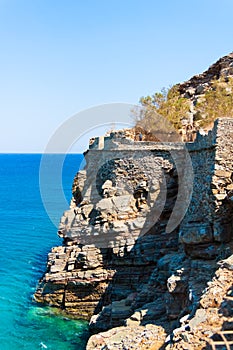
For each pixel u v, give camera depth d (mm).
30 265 41312
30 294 33438
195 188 25562
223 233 22359
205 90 44938
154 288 25234
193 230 23203
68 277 30547
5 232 57062
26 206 82250
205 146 24703
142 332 19609
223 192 22906
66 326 28375
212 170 23250
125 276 29891
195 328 14453
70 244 32281
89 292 30375
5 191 110062
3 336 26516
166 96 43719
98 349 19688
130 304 26641
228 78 43281
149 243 29531
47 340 26234
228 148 23219
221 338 13516
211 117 34656
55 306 31062
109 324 25891
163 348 15383
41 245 49781
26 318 29250
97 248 30656
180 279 20828
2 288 34656
